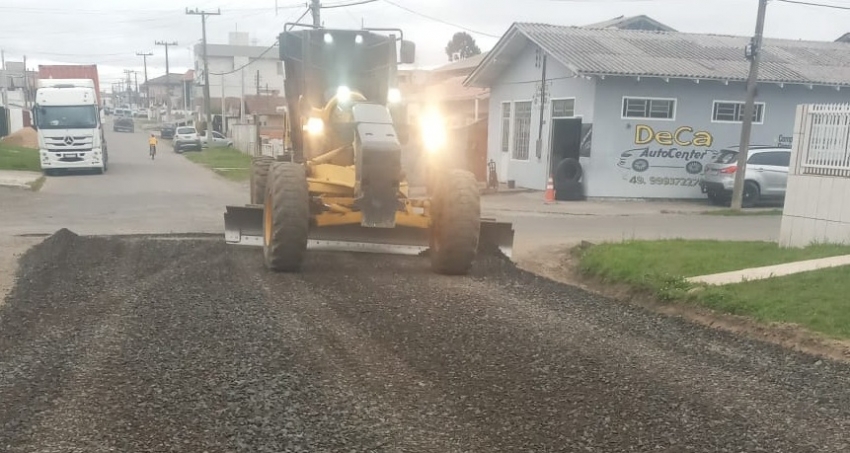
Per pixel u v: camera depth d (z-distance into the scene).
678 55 24.62
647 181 23.59
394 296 8.52
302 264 10.29
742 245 12.15
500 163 29.08
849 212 11.34
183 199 21.95
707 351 6.96
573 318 7.96
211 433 4.71
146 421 4.88
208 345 6.48
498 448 4.63
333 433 4.77
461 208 9.72
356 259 10.93
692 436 4.90
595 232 15.77
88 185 26.47
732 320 8.05
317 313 7.65
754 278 9.34
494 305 8.29
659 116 23.39
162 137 73.19
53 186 25.80
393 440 4.70
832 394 5.82
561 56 23.09
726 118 23.89
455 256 9.82
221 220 16.72
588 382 5.86
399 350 6.50
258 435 4.70
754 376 6.22
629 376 6.05
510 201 23.03
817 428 5.11
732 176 21.89
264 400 5.27
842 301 8.08
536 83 26.17
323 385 5.60
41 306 7.82
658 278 9.52
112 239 12.41
